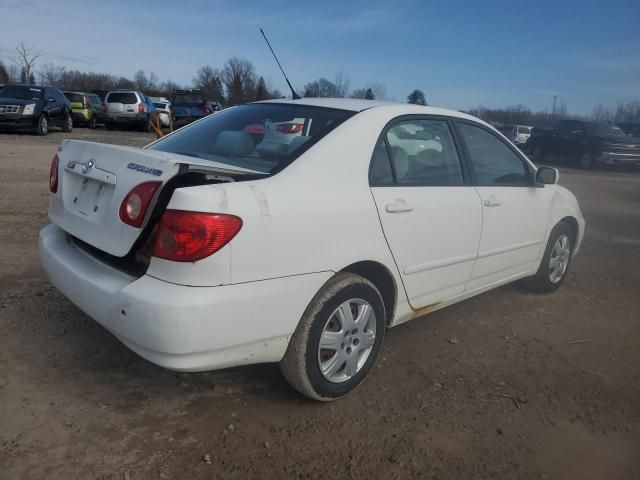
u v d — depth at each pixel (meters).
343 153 3.10
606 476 2.72
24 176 9.98
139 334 2.52
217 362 2.62
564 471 2.74
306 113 3.43
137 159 2.77
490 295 5.18
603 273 6.16
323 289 2.96
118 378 3.24
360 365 3.23
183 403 3.05
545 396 3.41
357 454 2.75
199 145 3.43
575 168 20.12
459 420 3.09
